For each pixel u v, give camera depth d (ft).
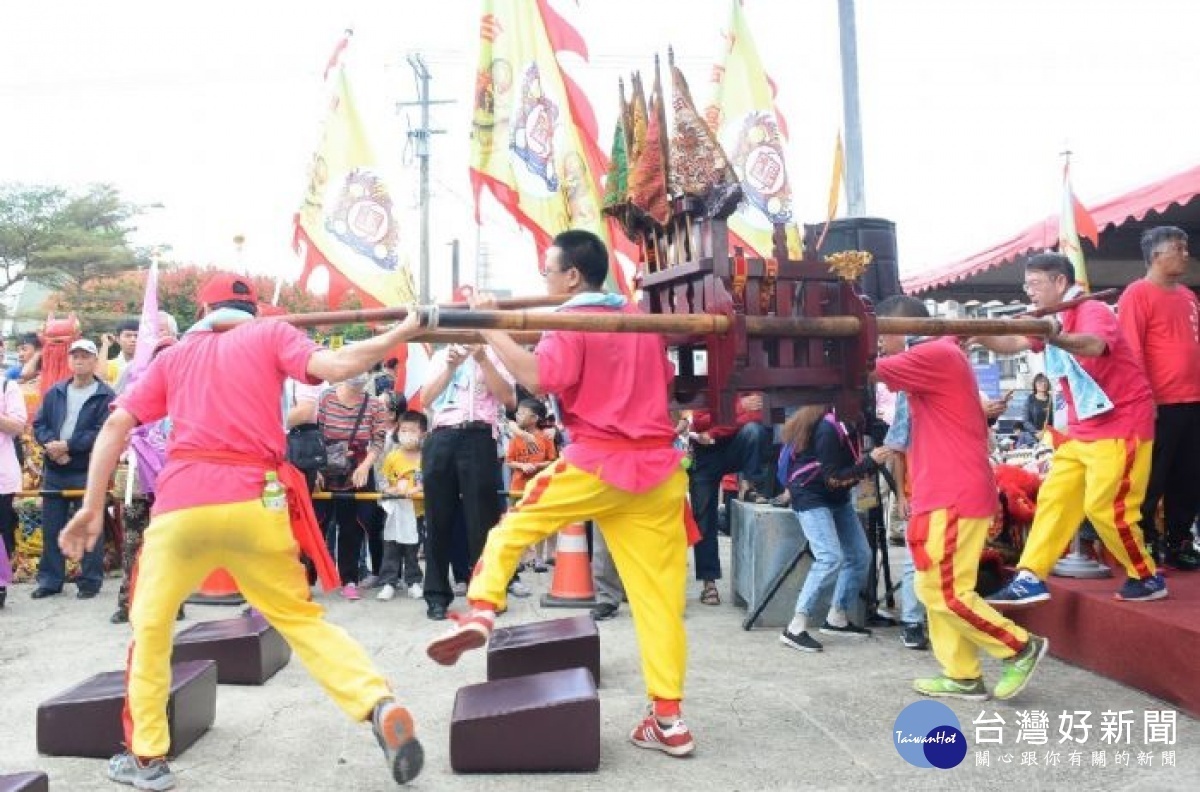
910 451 13.69
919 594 13.47
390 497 21.29
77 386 22.97
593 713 11.21
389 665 16.06
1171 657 13.16
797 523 18.71
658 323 10.68
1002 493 18.22
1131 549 14.43
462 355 18.01
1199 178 19.99
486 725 11.20
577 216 22.25
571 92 23.32
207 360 10.76
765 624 18.70
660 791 10.64
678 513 11.71
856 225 21.83
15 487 22.54
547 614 20.20
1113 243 26.96
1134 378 14.29
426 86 88.69
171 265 97.81
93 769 11.49
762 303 11.57
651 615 11.65
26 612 20.71
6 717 13.53
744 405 22.57
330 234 22.11
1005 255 26.91
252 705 13.92
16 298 132.67
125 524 19.67
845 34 34.55
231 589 21.16
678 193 11.75
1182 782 10.75
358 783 10.94
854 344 11.76
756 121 23.13
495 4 21.83
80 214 129.18
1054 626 15.85
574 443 11.41
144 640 10.59
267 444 10.58
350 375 10.03
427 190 88.58
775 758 11.60
